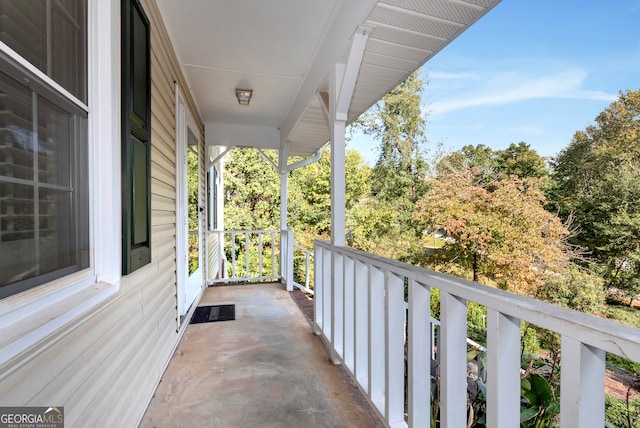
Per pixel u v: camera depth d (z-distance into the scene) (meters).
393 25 1.97
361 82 2.77
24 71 0.89
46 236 0.99
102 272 1.33
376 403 1.77
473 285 1.08
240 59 3.14
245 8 2.36
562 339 0.77
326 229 13.59
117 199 1.39
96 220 1.29
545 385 1.60
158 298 2.19
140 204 1.74
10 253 0.83
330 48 2.59
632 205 5.49
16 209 0.85
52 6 1.02
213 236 6.36
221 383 2.17
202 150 5.05
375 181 12.08
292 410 1.87
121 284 1.48
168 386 2.13
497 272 6.73
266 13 2.42
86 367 1.13
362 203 12.22
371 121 12.18
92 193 1.27
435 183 8.84
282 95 4.08
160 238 2.28
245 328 3.26
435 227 8.17
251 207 13.45
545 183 6.77
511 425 0.96
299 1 2.29
